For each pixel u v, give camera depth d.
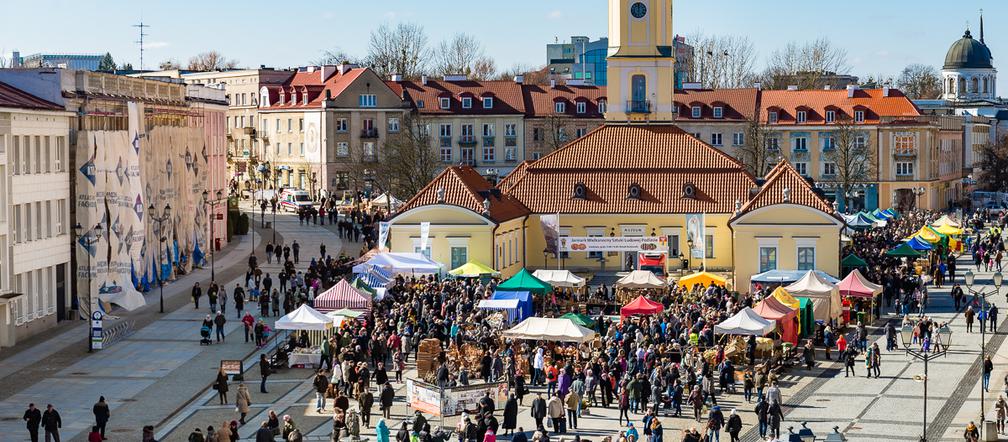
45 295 87.31
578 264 115.44
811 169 191.12
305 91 197.38
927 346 79.06
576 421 62.66
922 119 188.25
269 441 54.50
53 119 88.50
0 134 80.50
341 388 68.12
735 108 193.00
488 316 81.50
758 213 104.56
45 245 87.06
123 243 97.06
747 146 187.12
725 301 88.75
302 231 152.00
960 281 115.31
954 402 68.50
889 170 190.00
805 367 77.81
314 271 103.94
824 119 190.50
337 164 192.50
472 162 195.50
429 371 72.50
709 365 68.31
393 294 92.88
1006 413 64.56
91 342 80.31
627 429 58.25
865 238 128.38
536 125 196.25
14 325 82.00
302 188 196.88
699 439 55.81
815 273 90.94
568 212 114.81
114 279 95.56
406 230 107.38
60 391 69.62
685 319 81.56
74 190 91.94
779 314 77.75
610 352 71.56
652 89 128.25
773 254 104.81
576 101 197.38
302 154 198.00
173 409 65.88
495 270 105.56
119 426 62.38
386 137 193.12
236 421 57.50
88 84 94.25
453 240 106.88
